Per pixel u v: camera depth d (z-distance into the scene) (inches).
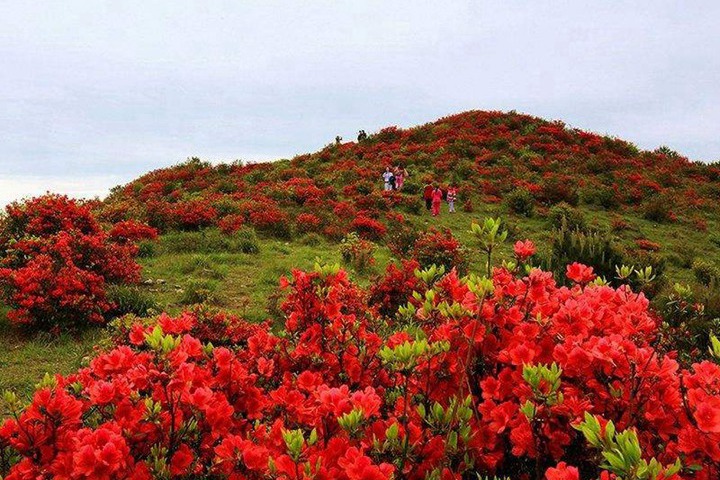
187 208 611.8
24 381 223.8
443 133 1247.5
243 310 327.6
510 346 86.9
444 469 72.6
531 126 1274.6
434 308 99.2
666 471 50.2
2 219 415.8
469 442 75.1
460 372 89.0
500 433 80.3
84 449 69.3
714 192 1015.0
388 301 315.9
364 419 72.1
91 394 82.2
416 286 315.0
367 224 633.0
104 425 78.8
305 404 88.3
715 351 74.9
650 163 1160.8
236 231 551.8
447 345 81.3
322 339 108.7
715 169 1139.9
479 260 558.6
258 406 95.0
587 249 409.7
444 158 1078.4
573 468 54.6
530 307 98.9
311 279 113.4
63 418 80.5
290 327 113.3
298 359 110.7
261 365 104.3
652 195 943.7
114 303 309.6
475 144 1164.5
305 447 67.4
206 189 874.8
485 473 83.6
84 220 442.3
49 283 289.4
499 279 105.6
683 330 144.3
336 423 80.5
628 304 95.0
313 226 625.6
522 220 778.8
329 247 563.5
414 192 891.4
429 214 792.3
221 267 425.7
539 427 73.2
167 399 81.9
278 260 476.1
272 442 80.0
